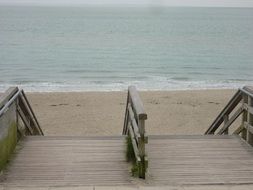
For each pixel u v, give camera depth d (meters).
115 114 19.36
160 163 6.32
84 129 16.77
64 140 7.73
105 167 6.20
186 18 177.12
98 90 26.75
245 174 5.84
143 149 5.68
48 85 29.28
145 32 89.00
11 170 6.08
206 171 5.95
